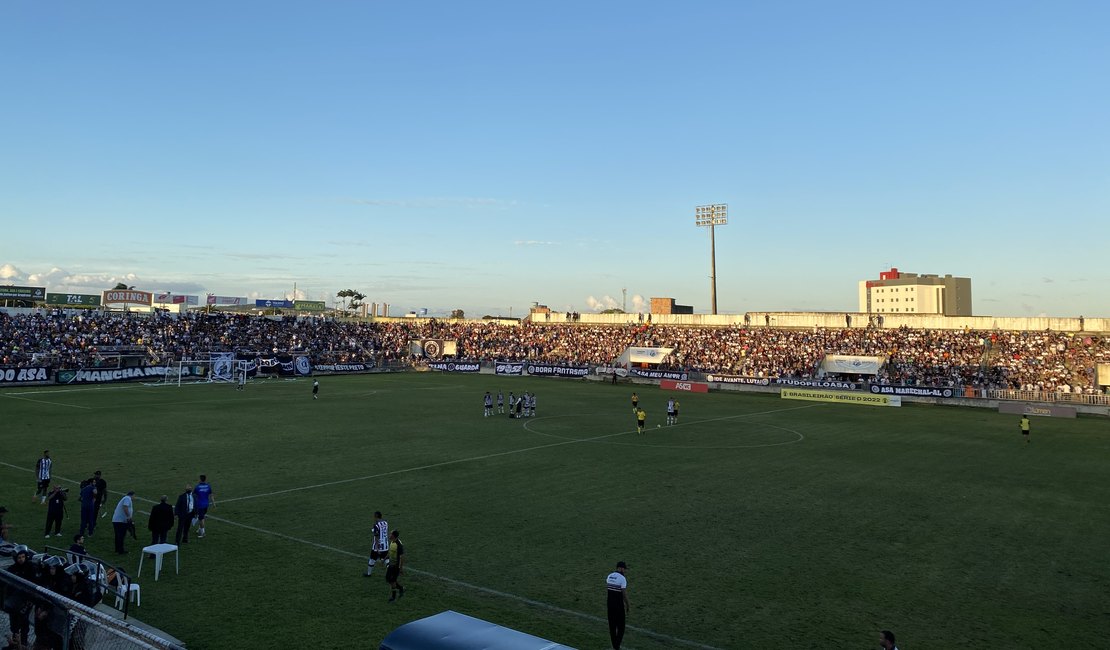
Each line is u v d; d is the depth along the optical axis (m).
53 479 28.36
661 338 98.50
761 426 49.03
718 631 14.89
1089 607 16.48
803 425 50.09
